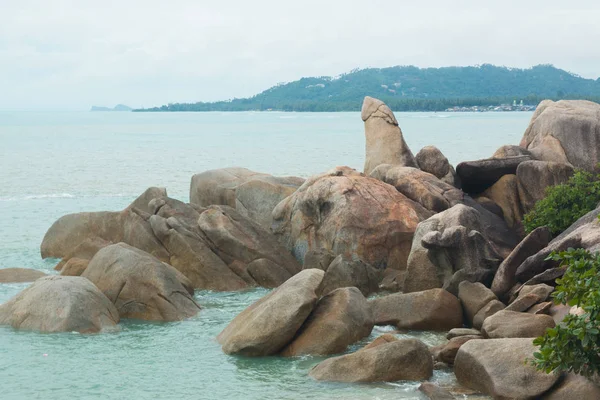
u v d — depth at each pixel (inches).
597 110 1206.9
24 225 1496.1
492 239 986.7
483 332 693.9
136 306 836.6
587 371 546.9
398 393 611.5
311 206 1051.9
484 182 1157.1
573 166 1153.4
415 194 1080.8
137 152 3833.7
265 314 716.0
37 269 1092.5
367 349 657.0
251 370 674.8
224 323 823.1
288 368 678.5
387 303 813.2
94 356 710.5
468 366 618.8
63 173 2625.5
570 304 574.2
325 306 751.1
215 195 1263.5
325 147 4133.9
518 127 6722.4
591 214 882.1
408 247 1001.5
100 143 4810.5
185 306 850.8
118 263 862.5
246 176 1289.4
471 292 798.5
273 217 1111.6
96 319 789.2
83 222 1146.7
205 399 609.6
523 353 599.8
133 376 660.1
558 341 547.8
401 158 1263.5
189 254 991.6
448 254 847.7
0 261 1149.1
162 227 1017.5
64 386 637.9
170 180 2395.4
